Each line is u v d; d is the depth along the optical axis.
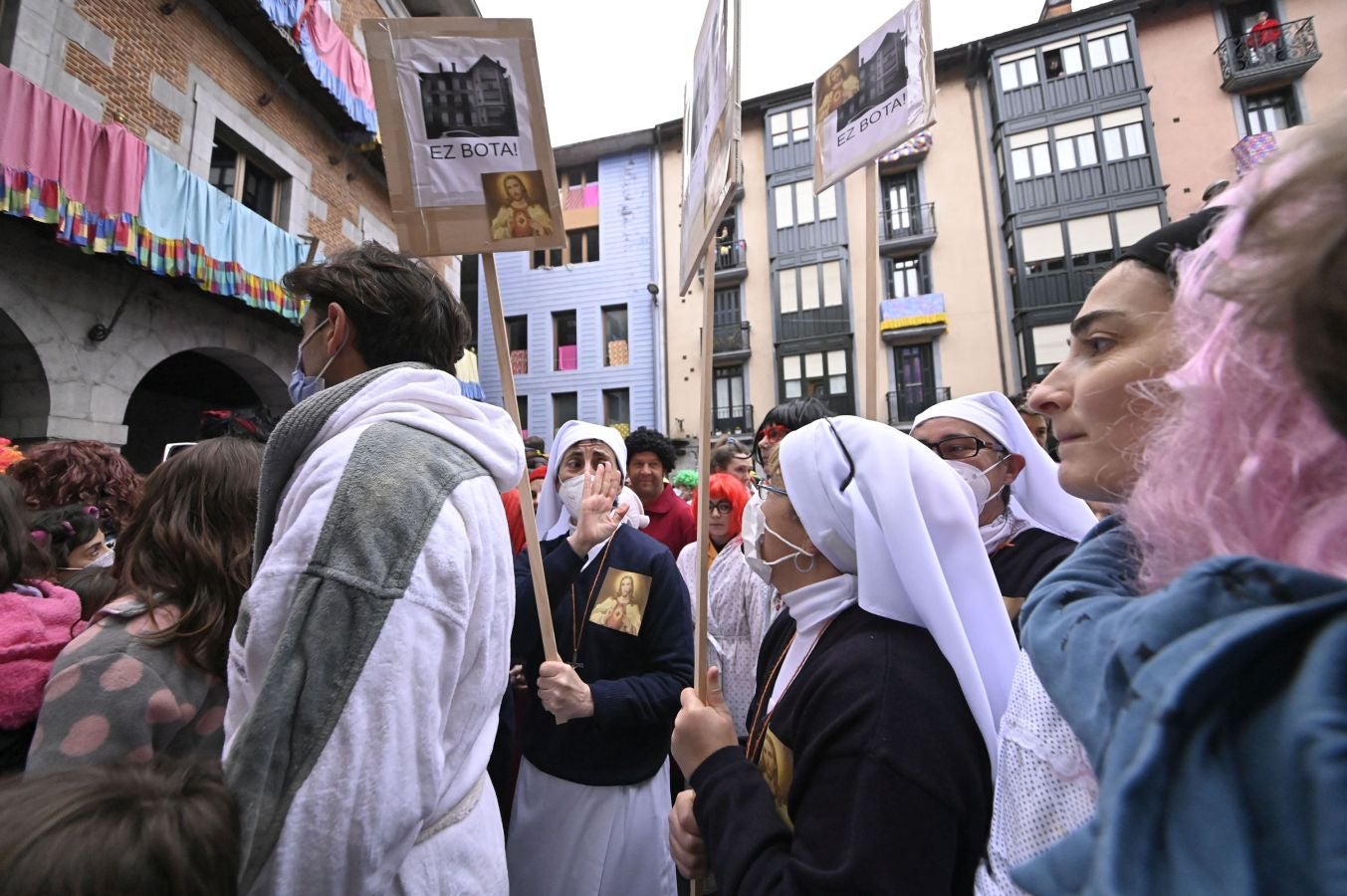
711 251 1.34
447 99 1.59
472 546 0.92
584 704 1.56
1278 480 0.37
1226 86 12.39
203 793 0.66
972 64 14.29
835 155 1.77
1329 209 0.32
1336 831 0.25
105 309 5.69
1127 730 0.36
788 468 1.06
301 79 7.76
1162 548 0.45
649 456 3.14
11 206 4.43
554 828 1.66
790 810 0.81
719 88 1.31
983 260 13.82
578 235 16.62
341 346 1.13
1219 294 0.38
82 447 1.85
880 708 0.75
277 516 0.95
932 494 0.98
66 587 1.50
